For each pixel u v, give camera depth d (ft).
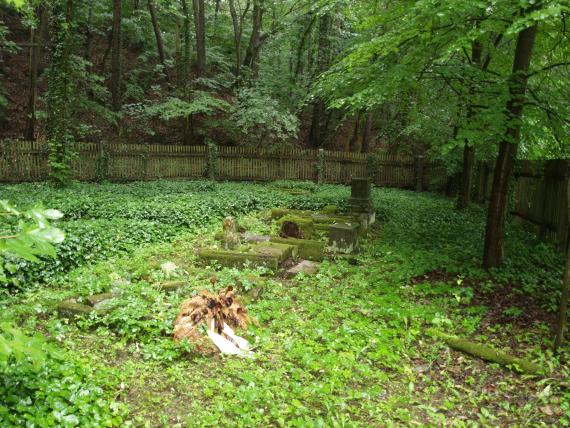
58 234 7.19
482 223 44.39
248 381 14.52
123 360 15.69
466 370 16.93
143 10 92.07
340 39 79.82
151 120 85.15
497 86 24.16
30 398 11.49
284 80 81.71
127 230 31.48
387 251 31.86
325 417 13.38
